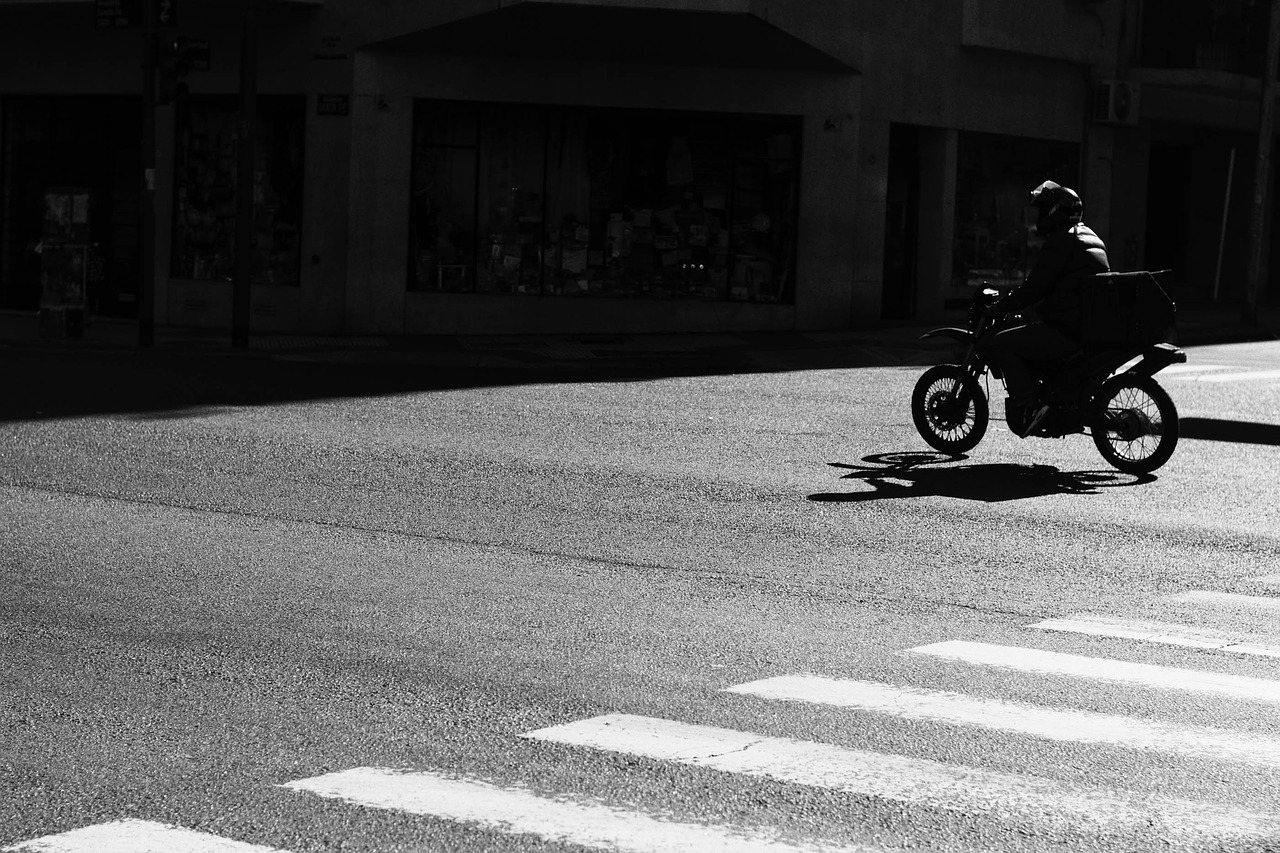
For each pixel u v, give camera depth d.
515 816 5.06
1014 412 13.76
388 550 9.66
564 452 14.15
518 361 23.58
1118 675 6.99
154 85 24.45
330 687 6.60
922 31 30.12
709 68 28.84
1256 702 6.58
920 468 13.59
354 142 28.86
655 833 4.92
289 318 29.59
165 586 8.52
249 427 15.28
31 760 5.61
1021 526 10.94
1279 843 4.94
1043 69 32.59
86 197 25.48
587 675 6.85
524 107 29.06
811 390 19.94
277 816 5.04
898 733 6.04
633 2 26.72
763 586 8.84
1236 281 39.28
